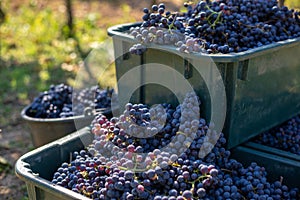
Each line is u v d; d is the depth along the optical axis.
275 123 2.76
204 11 2.57
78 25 6.79
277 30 2.75
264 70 2.49
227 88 2.33
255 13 2.71
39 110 3.44
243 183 2.21
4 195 3.30
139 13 7.54
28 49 6.07
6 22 7.04
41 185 2.09
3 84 5.18
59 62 5.72
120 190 2.09
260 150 2.53
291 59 2.67
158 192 2.09
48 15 7.07
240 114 2.45
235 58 2.21
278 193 2.30
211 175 2.06
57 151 2.46
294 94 2.84
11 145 3.96
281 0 3.18
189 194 1.97
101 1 8.26
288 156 2.44
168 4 7.20
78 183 2.23
